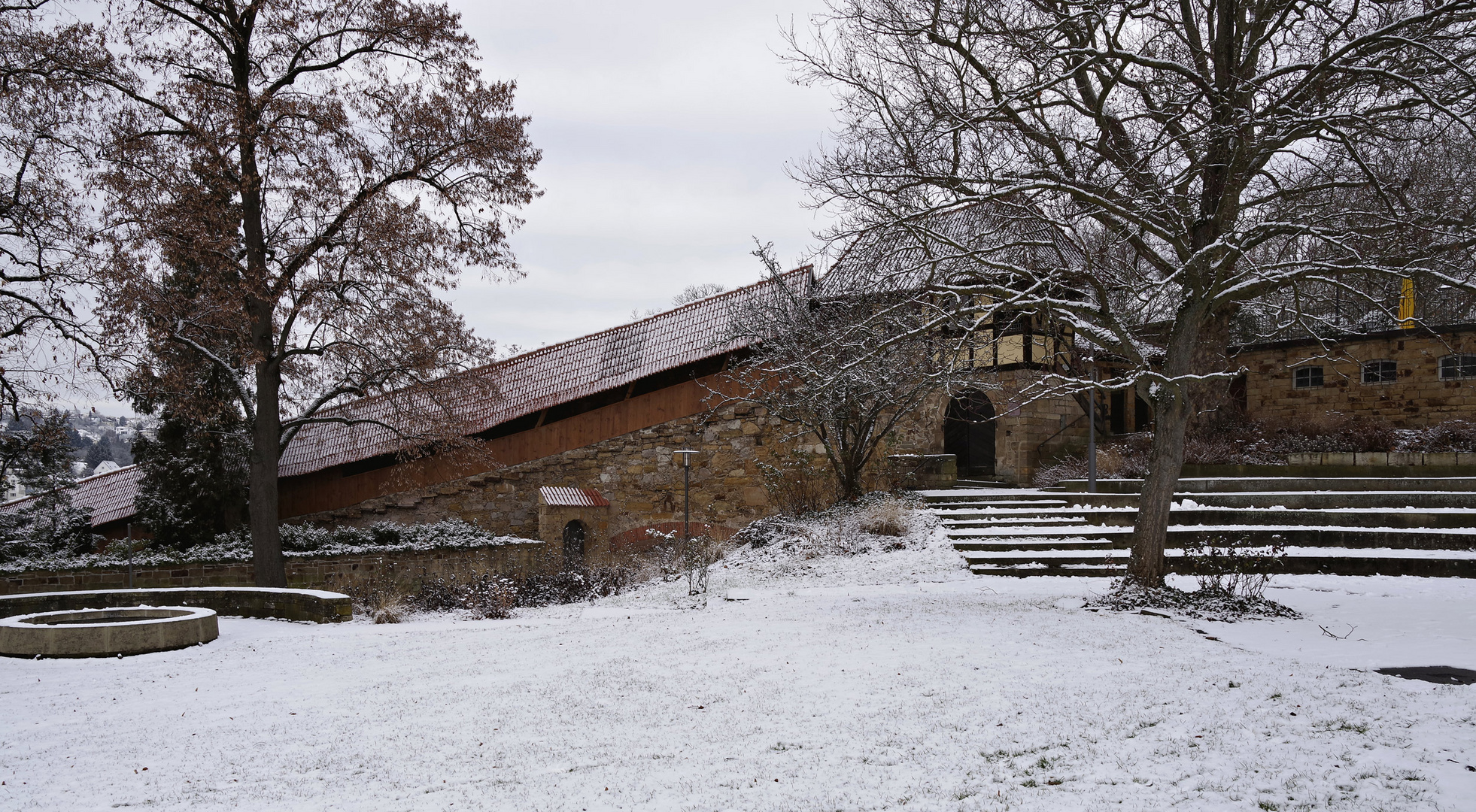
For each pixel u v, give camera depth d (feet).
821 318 62.90
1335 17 32.96
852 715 20.30
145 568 57.82
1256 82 31.91
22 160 53.26
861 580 47.80
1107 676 22.79
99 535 72.38
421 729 21.18
